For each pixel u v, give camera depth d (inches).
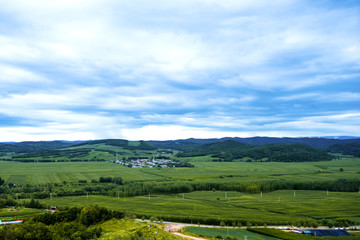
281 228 5511.8
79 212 4945.9
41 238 3789.4
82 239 3882.9
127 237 3676.2
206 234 4817.9
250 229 5270.7
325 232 5118.1
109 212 5196.9
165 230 4793.3
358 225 5866.1
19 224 4151.1
